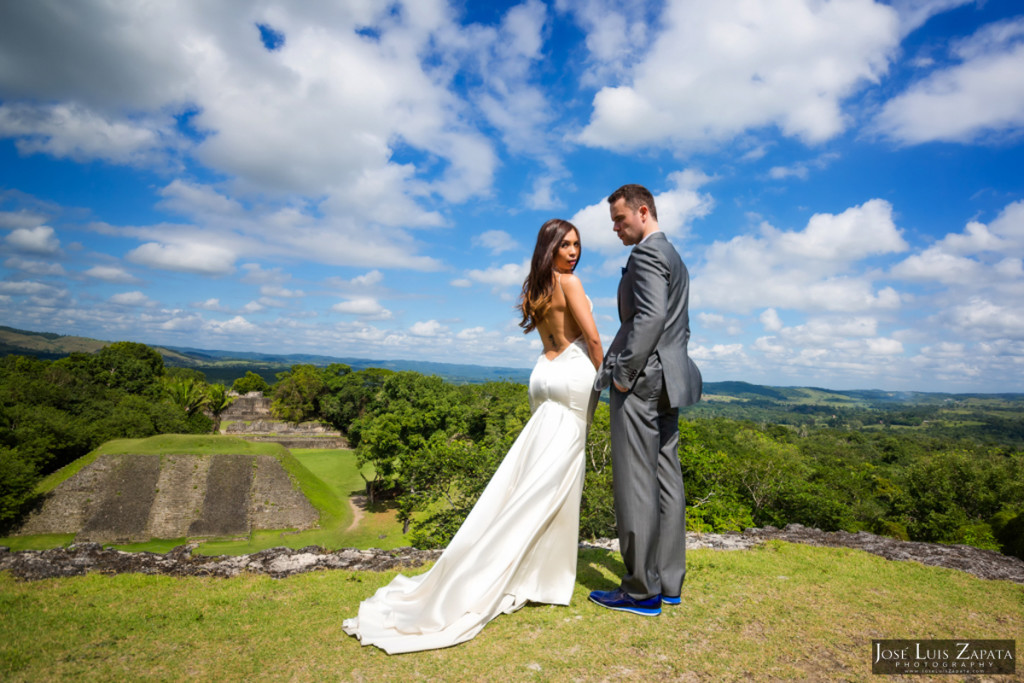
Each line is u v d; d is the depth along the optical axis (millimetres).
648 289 3373
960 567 5652
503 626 3359
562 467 3844
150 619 3750
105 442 55719
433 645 3074
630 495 3531
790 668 2840
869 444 129500
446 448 33438
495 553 3602
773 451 65875
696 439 38625
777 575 4793
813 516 39594
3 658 3043
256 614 3854
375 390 104375
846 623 3576
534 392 4176
